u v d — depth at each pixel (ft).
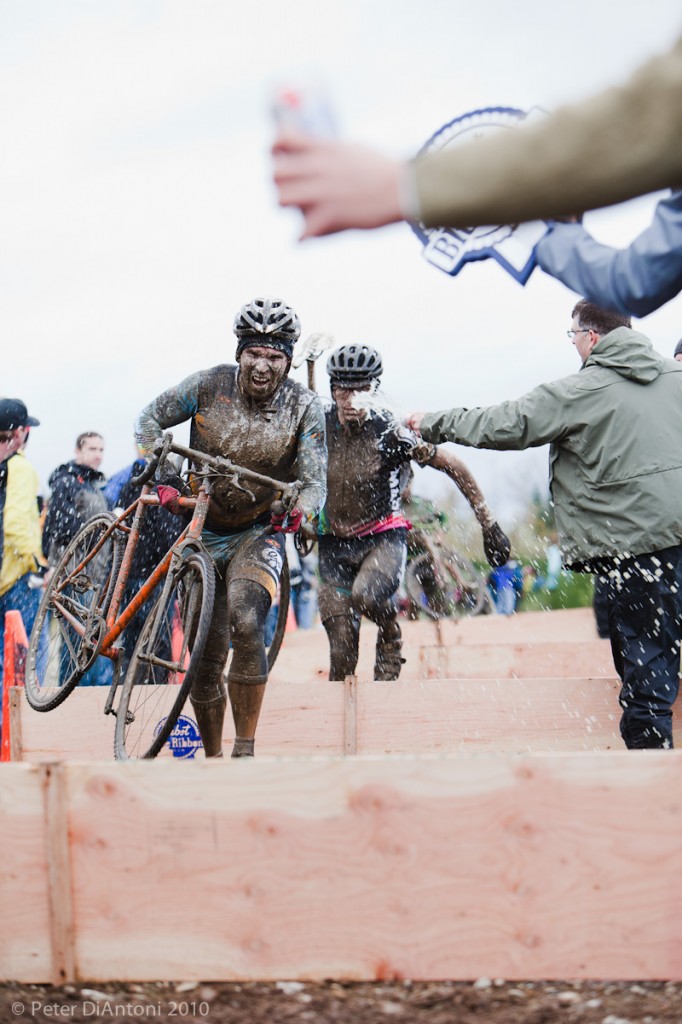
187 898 13.78
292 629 54.54
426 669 41.32
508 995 13.34
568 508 24.06
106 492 38.40
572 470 24.00
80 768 13.91
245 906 13.71
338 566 32.65
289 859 13.67
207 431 24.72
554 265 8.74
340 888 13.61
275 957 13.67
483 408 24.54
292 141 5.34
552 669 40.91
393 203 5.26
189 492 25.59
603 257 8.70
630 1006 12.85
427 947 13.50
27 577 38.27
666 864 13.24
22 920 13.93
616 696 28.14
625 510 23.20
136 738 27.81
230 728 28.60
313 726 28.32
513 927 13.42
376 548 32.30
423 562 48.62
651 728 23.11
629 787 13.29
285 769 13.69
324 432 25.31
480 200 5.19
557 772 13.39
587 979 13.33
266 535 24.81
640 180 5.15
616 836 13.30
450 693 28.27
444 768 13.51
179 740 27.63
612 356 23.76
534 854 13.39
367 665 46.44
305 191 5.31
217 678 24.84
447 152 5.28
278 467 24.94
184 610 23.73
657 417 23.30
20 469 38.37
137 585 30.76
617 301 8.73
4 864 13.96
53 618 28.63
